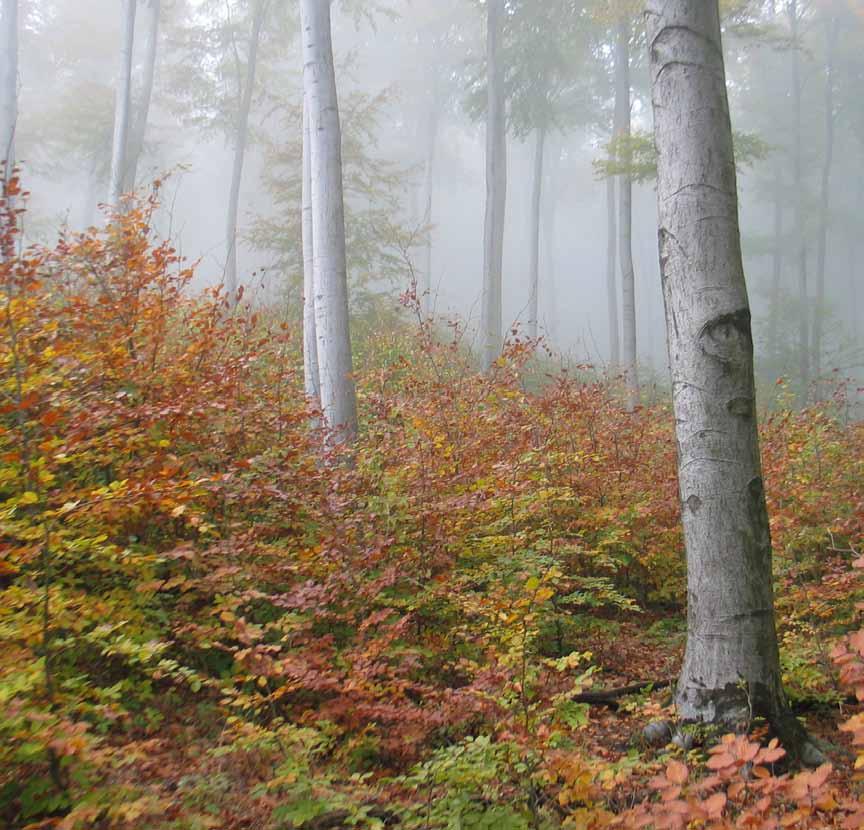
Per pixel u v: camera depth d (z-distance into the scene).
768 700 4.29
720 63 4.68
